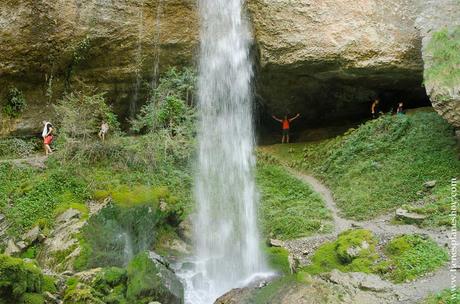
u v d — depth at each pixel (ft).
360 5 59.62
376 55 58.39
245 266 43.27
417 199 48.06
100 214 43.42
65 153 51.57
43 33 56.90
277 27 60.39
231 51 64.80
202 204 53.78
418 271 35.29
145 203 45.34
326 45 58.95
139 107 65.67
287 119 69.92
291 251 45.34
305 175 60.49
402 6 59.57
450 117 48.67
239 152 65.41
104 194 46.93
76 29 58.23
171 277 36.40
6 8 55.06
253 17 62.28
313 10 59.67
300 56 59.72
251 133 69.36
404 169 51.90
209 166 60.44
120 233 42.88
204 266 43.24
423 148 53.16
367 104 68.69
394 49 58.34
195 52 64.64
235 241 48.75
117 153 53.57
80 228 41.47
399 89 65.00
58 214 44.19
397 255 38.52
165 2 62.54
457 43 50.29
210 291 39.88
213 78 65.41
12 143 57.26
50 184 47.60
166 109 58.44
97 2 58.95
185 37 63.77
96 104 56.18
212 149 62.28
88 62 60.64
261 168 62.08
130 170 52.80
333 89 66.95
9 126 57.88
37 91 59.52
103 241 41.32
